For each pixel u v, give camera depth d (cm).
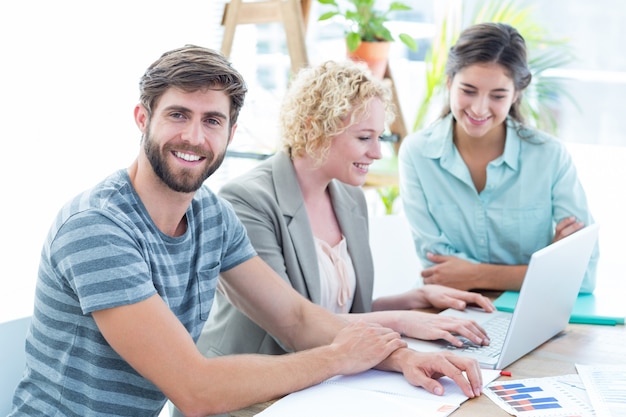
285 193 194
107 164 296
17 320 160
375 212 381
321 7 378
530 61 345
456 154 230
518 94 221
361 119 189
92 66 288
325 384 150
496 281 220
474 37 212
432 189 234
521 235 230
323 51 382
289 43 295
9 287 261
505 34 211
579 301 208
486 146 229
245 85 153
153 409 153
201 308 162
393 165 309
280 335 176
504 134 229
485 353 167
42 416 150
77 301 143
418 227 237
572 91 344
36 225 270
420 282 252
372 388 148
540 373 157
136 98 305
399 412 136
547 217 229
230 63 151
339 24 377
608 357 167
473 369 148
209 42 343
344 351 154
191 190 149
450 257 227
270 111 367
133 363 139
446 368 149
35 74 267
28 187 267
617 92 338
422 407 138
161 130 145
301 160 198
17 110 262
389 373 156
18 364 160
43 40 269
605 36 336
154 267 149
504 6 344
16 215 263
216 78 146
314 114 190
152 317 138
